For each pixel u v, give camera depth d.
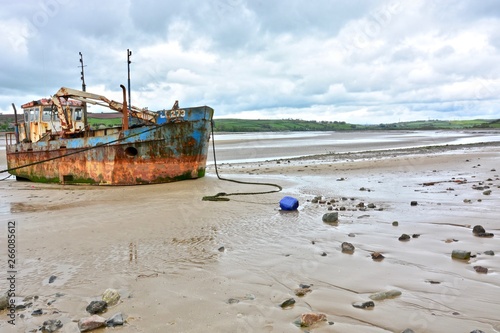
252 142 51.91
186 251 6.77
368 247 6.71
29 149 17.70
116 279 5.56
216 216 9.42
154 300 4.83
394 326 4.04
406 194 11.80
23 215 10.06
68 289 5.27
